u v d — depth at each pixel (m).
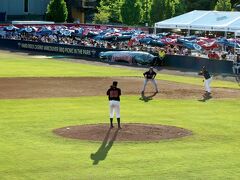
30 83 54.94
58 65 76.31
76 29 106.25
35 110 38.38
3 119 34.38
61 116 36.00
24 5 156.12
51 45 96.88
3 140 28.11
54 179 21.25
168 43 82.06
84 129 31.42
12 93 47.28
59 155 25.06
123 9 136.75
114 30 103.31
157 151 26.23
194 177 21.89
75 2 157.88
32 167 22.92
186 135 30.30
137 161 24.22
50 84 54.38
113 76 63.56
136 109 39.88
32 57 88.38
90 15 161.62
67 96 46.09
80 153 25.53
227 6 127.75
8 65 74.06
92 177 21.62
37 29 105.94
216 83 59.59
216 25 86.56
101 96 46.44
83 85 54.06
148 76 49.03
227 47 81.44
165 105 42.25
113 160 24.33
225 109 40.81
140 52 78.88
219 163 24.12
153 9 132.62
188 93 49.62
